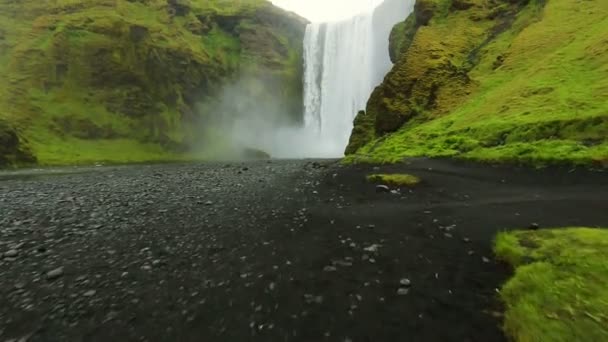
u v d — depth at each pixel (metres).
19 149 62.91
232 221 13.20
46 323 6.41
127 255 9.81
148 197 19.66
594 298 5.42
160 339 5.85
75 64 89.88
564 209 12.15
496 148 23.72
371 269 8.27
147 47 99.81
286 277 8.02
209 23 126.56
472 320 5.97
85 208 16.69
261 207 15.56
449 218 12.09
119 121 90.69
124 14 105.38
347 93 110.25
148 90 97.12
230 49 122.94
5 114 74.44
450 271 7.93
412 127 42.12
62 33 90.69
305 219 13.03
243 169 39.44
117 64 93.94
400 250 9.38
